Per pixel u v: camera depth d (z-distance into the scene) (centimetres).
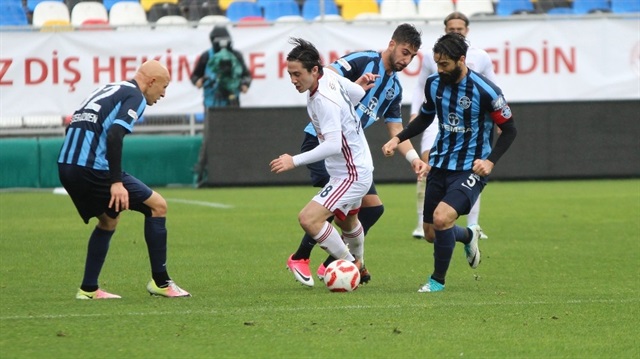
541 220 4884
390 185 6838
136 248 3991
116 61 6719
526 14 7369
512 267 3484
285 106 6794
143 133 7081
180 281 3180
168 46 6744
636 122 6988
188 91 6781
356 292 2927
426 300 2758
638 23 6981
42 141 6731
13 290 3002
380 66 3195
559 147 6988
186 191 6594
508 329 2364
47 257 3744
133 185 2761
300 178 6875
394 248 3994
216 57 6769
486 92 2853
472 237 3109
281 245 4075
